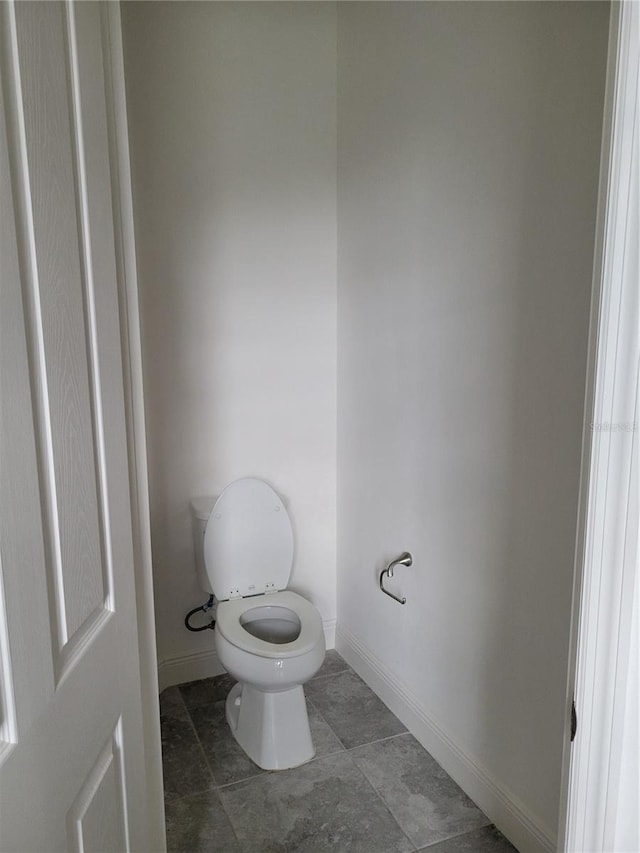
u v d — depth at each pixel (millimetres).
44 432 846
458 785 2125
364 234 2469
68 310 918
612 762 960
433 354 2094
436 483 2127
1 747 740
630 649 932
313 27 2535
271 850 1877
